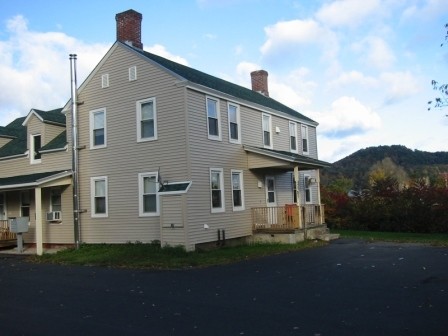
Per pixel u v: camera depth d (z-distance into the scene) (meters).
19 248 19.67
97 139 19.94
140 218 18.50
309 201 27.16
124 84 19.17
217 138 19.20
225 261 14.84
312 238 21.45
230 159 19.95
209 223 18.12
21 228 19.75
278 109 24.86
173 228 16.98
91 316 7.86
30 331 7.02
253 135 21.98
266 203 22.38
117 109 19.34
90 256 16.42
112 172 19.33
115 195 19.22
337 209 30.88
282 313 7.70
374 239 22.81
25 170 22.66
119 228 19.03
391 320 7.07
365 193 31.08
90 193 19.92
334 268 12.74
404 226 28.00
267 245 19.23
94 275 12.68
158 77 18.22
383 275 11.33
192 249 16.95
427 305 7.99
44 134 22.11
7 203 23.08
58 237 20.92
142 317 7.70
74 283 11.37
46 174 20.61
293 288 9.90
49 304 8.92
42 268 14.54
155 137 18.16
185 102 17.50
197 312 7.94
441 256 15.05
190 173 17.30
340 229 30.39
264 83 30.19
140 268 13.84
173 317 7.64
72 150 20.12
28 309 8.52
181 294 9.58
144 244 18.03
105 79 19.73
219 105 19.59
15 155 22.89
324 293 9.26
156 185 18.16
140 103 18.72
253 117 22.17
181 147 17.50
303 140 27.33
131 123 18.89
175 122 17.70
